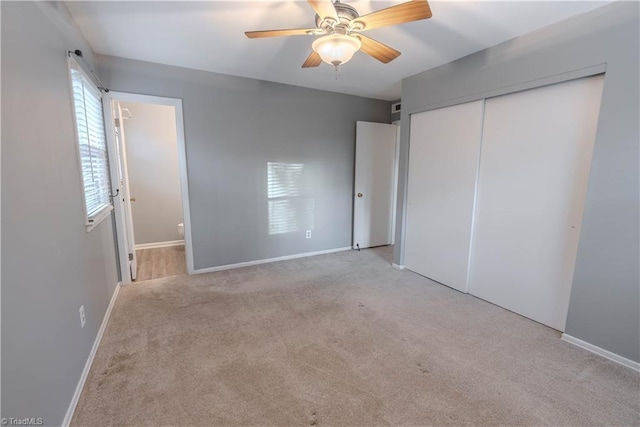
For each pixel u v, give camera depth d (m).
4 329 1.01
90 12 2.01
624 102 1.82
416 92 3.34
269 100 3.70
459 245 3.05
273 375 1.83
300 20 2.13
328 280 3.38
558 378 1.81
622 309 1.91
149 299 2.87
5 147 1.07
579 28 2.02
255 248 3.90
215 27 2.24
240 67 3.16
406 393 1.69
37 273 1.27
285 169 3.95
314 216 4.29
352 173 4.51
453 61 2.90
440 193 3.20
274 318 2.52
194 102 3.27
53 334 1.39
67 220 1.68
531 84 2.31
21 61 1.25
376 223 4.75
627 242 1.86
